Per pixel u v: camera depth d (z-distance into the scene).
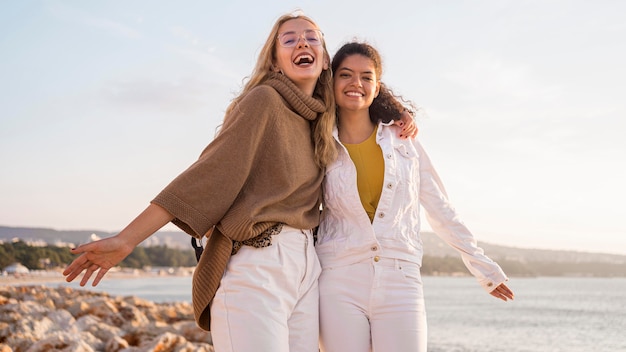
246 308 2.63
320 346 3.08
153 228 2.62
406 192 3.17
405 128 3.25
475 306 53.69
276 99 2.83
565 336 28.44
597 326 33.53
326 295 3.02
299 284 2.83
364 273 3.01
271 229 2.75
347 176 3.10
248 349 2.59
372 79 3.22
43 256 111.56
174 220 2.66
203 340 9.01
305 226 2.89
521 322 36.16
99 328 8.11
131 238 2.57
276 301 2.68
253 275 2.67
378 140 3.21
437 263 157.38
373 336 3.02
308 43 2.99
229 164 2.71
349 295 3.00
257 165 2.81
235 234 2.68
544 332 30.27
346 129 3.29
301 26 3.04
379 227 3.06
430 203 3.37
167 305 14.72
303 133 2.96
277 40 3.07
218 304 2.70
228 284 2.68
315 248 3.14
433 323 35.22
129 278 140.25
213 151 2.73
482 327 32.72
